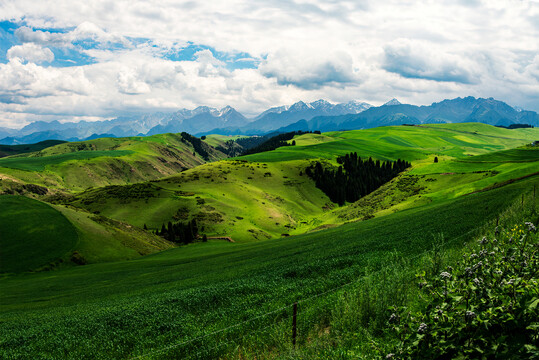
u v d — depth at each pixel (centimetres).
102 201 17900
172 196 18450
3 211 11206
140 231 13650
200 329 1700
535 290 675
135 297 3891
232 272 4625
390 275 1384
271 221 16950
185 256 9962
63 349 1920
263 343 1338
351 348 992
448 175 14038
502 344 636
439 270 1348
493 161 16462
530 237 1147
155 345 1639
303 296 1883
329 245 5412
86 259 9862
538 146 19975
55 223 10981
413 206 10425
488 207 4494
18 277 8456
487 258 963
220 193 19712
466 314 670
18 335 2411
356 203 16612
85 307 3688
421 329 717
